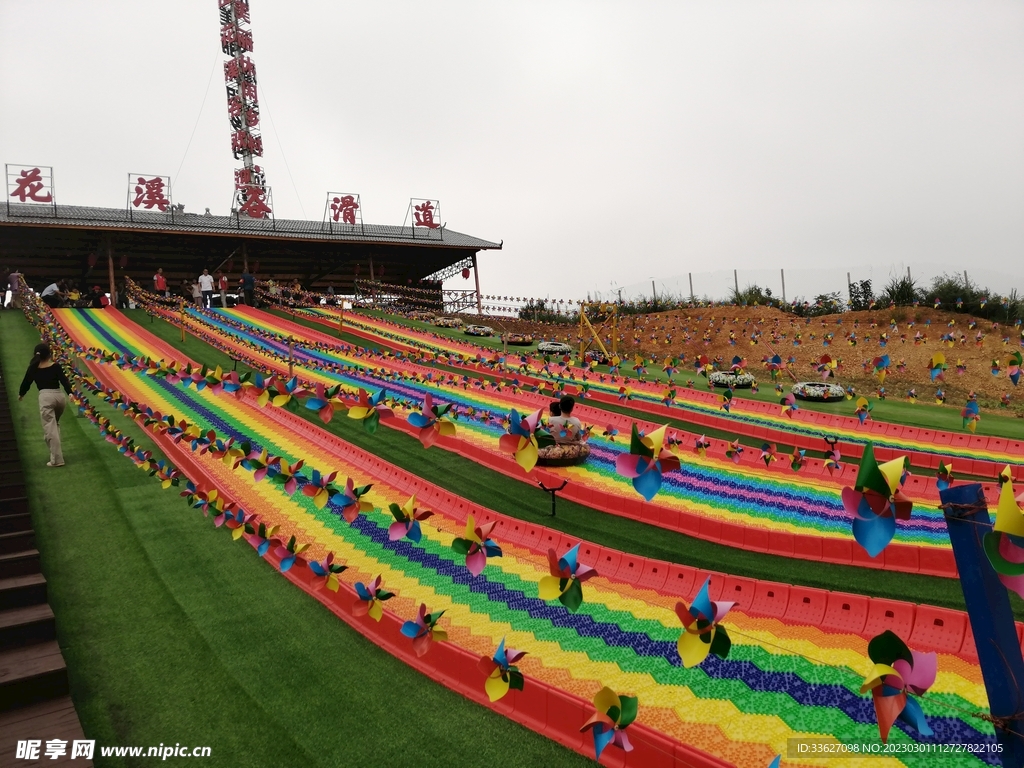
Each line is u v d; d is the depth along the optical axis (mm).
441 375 15977
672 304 33250
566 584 3217
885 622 5285
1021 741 2369
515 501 8961
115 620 5328
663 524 8219
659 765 3646
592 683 4703
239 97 43094
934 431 13969
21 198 29938
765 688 4570
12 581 4742
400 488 9453
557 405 10422
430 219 44469
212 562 6566
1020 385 21125
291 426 12562
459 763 3811
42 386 8617
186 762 3770
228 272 39344
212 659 4867
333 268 41750
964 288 27109
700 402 16734
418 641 3752
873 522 2502
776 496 9219
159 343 20469
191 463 9484
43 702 3979
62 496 7742
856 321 27641
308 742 3982
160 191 34125
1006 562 2266
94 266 33688
